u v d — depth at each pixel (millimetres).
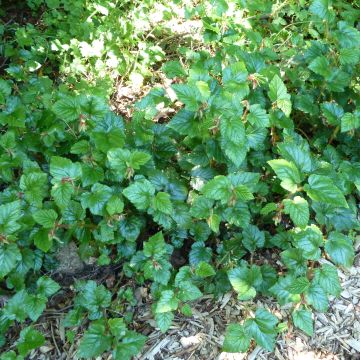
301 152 715
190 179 814
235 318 756
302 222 653
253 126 750
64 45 1098
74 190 703
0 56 1175
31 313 678
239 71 759
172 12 1225
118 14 1214
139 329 748
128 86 1120
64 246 794
